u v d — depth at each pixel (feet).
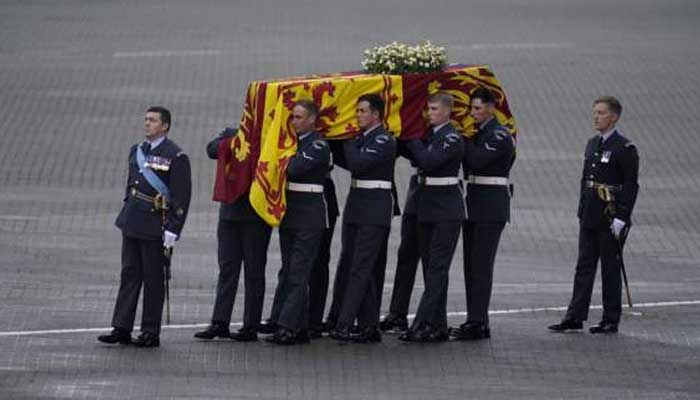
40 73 236.02
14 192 175.63
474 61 249.34
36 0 296.30
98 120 210.59
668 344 114.01
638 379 103.19
